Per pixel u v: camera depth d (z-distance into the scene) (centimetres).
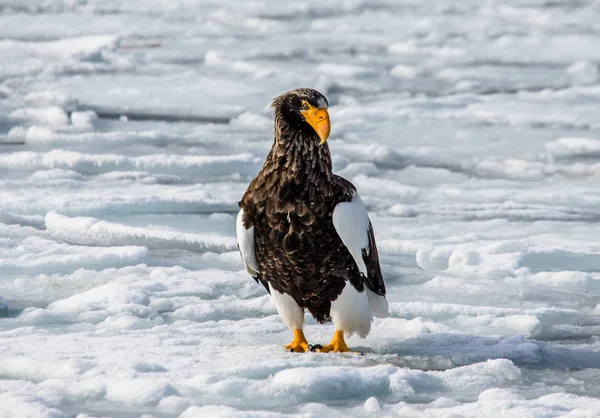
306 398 734
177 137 2125
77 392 722
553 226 1481
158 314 995
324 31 4375
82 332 907
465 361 863
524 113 2580
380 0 5269
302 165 834
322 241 848
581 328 996
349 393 748
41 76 2909
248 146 2067
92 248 1230
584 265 1277
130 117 2389
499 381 797
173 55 3494
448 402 726
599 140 2186
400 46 3800
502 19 4662
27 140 2022
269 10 5034
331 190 844
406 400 745
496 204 1619
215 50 3659
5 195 1519
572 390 791
